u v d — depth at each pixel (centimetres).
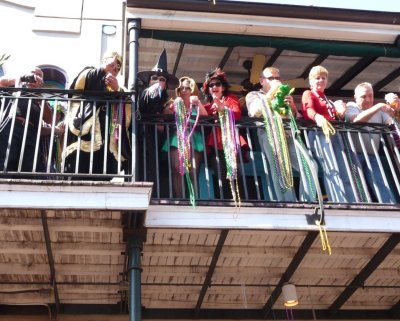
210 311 607
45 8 735
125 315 587
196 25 598
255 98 564
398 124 562
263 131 549
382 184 557
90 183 437
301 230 477
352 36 629
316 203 484
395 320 637
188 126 530
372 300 620
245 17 602
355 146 568
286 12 604
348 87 781
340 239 511
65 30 724
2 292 540
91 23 738
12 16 720
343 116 588
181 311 602
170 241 494
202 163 551
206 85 577
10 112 498
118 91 509
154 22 587
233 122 520
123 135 506
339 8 613
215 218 468
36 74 537
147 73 578
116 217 457
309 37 626
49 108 529
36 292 545
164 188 566
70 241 482
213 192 550
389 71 743
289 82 750
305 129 543
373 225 486
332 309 619
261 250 516
